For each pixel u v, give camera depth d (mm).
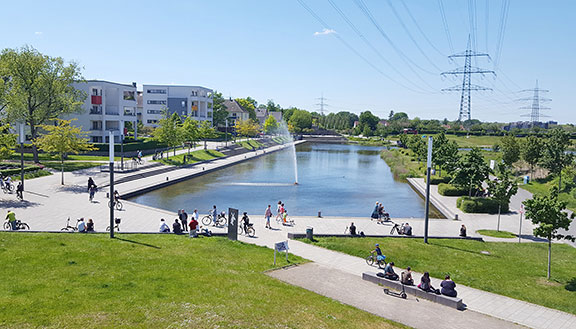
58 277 16859
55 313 13492
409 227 31422
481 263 24922
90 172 55719
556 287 21281
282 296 17281
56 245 21641
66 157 66625
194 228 27328
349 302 17797
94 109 86500
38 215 32562
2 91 51406
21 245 21016
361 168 85438
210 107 140625
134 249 22438
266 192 53406
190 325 13523
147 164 66438
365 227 34125
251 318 14508
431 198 49562
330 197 51469
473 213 41250
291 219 36031
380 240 29453
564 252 28203
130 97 98250
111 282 16812
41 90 57250
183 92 129250
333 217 37594
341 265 23469
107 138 87125
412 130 181250
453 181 44000
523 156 61500
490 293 20266
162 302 15188
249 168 79750
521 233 33531
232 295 16641
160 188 53344
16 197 38625
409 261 24781
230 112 167375
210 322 13844
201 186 56188
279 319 14727
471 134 168125
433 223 36562
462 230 31094
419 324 16031
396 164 86438
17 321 12688
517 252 27734
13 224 27141
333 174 74375
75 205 37250
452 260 25297
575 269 24391
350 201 49250
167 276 18234
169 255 21844
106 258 20172
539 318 17547
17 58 55250
